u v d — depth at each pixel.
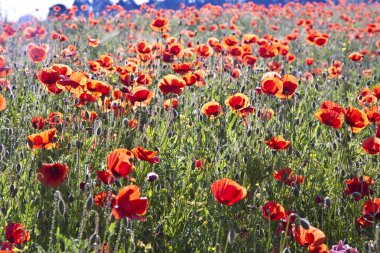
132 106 3.30
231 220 2.70
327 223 2.80
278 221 2.75
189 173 2.95
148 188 2.83
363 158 3.26
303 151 3.21
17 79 4.02
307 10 14.05
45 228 2.60
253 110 3.33
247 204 2.86
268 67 4.65
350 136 3.19
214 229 2.72
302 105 3.73
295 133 3.29
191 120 3.46
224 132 3.18
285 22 12.63
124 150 2.62
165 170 2.92
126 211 2.36
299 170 3.00
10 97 3.60
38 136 2.74
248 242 2.70
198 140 3.18
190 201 2.89
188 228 2.74
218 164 2.96
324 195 2.96
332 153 3.16
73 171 2.83
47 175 2.59
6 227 2.47
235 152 2.97
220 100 3.73
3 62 3.78
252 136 3.13
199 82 3.88
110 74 3.96
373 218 2.67
